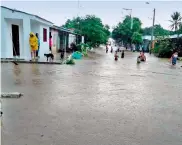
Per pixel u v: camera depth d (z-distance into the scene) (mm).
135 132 3781
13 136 3441
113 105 5285
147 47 43969
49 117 4285
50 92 6262
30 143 3254
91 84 7742
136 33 46656
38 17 14930
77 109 4848
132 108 5125
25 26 14109
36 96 5758
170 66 16375
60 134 3580
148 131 3846
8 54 14180
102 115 4543
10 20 14008
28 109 4695
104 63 16156
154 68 14477
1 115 4281
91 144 3291
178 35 29656
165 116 4664
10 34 14156
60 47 26234
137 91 7000
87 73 10391
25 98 5520
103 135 3609
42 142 3299
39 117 4258
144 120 4367
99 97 5980
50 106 4969
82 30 35062
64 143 3293
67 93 6242
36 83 7430
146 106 5344
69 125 3949
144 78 9914
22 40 14656
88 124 4035
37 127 3805
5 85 6926
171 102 5816
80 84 7633
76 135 3568
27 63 13102
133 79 9430
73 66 12891
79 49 25016
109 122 4176
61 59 15453
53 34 22719
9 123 3916
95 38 35875
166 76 10969
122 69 12938
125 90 7055
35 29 16422
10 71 9797
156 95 6566
